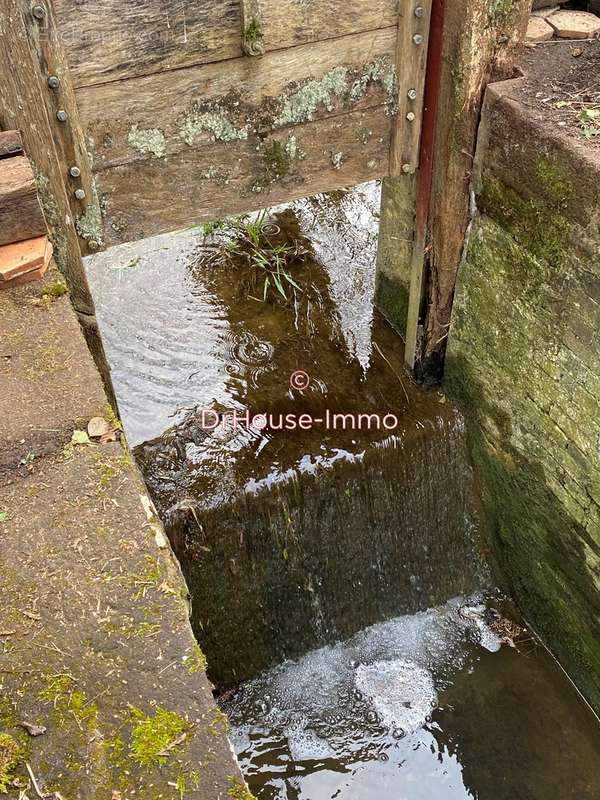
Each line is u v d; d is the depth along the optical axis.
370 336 5.75
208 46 3.54
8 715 1.65
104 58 3.37
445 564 5.42
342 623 5.16
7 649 1.76
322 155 4.23
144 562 1.93
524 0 3.96
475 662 5.04
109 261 6.40
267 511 4.56
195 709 1.67
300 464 4.66
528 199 4.09
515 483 4.91
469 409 5.18
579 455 4.25
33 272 2.75
